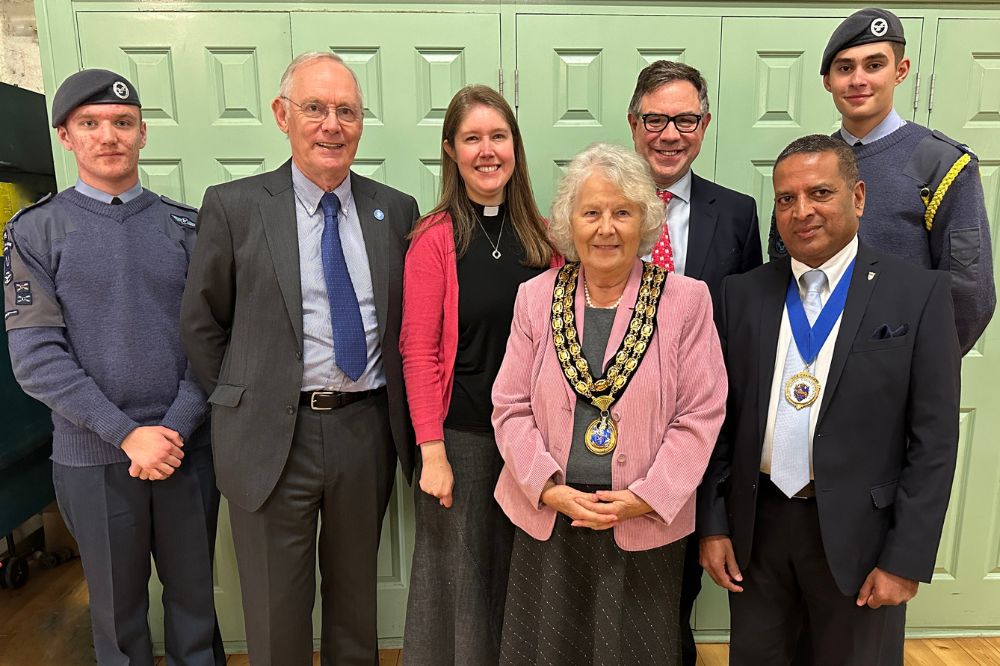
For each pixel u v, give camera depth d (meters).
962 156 1.57
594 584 1.39
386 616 2.29
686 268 1.71
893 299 1.30
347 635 1.74
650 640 1.38
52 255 1.62
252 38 2.00
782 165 1.32
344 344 1.55
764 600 1.43
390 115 2.05
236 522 1.60
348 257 1.60
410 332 1.58
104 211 1.68
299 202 1.59
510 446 1.40
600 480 1.34
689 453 1.33
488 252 1.58
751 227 1.79
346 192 1.62
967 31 2.02
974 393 2.18
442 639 1.65
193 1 1.98
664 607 1.39
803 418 1.32
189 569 1.80
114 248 1.67
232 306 1.60
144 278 1.69
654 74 1.68
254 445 1.54
